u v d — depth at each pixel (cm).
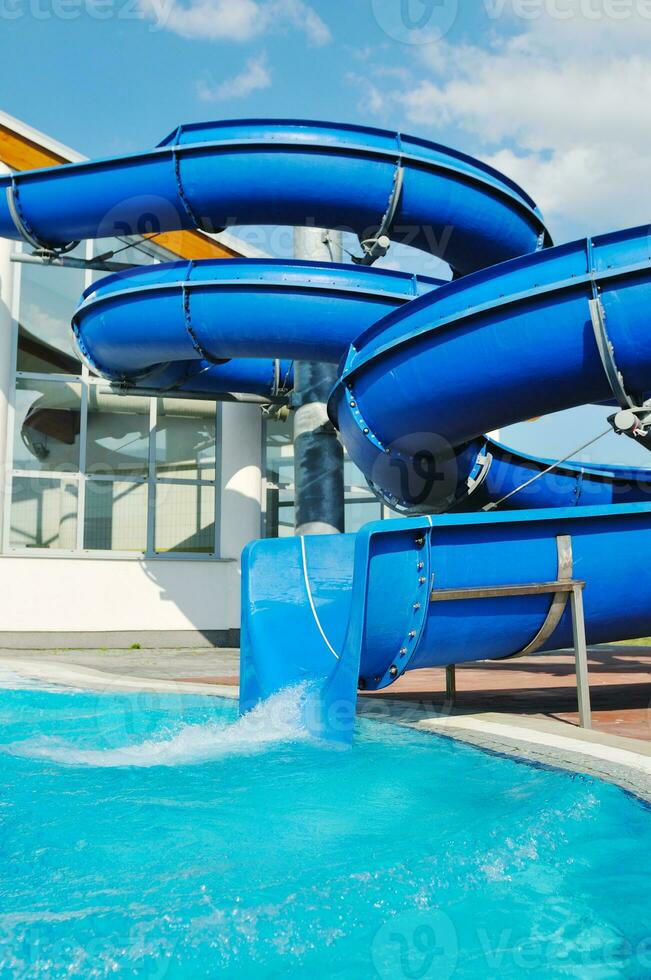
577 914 246
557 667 1235
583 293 726
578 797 366
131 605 1767
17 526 1731
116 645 1742
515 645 630
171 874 293
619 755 464
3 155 1761
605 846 305
